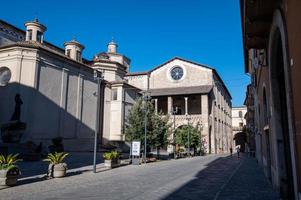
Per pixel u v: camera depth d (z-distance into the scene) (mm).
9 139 31234
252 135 45750
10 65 34938
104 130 46656
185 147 50312
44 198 10773
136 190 12711
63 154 17875
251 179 17156
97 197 10938
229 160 37188
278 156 10633
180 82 66625
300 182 6500
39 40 42312
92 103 44062
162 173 20422
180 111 69562
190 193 12070
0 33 38750
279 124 10617
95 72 25719
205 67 65562
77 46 46969
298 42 5746
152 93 64625
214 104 66688
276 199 10867
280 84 10453
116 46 61969
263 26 9594
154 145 33656
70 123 39438
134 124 33219
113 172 20969
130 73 69812
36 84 34812
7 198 10789
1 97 34688
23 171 19234
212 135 63688
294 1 5883
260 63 14797
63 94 38562
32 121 33875
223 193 12164
